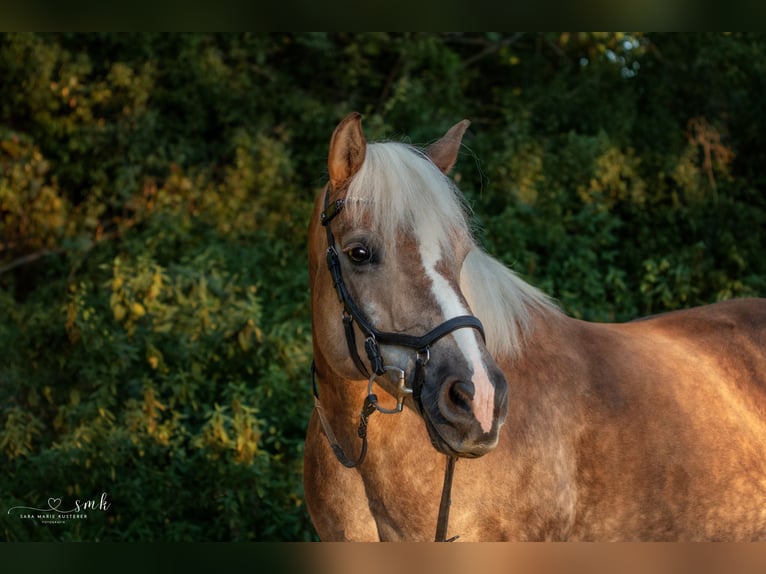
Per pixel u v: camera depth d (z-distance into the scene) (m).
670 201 5.81
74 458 3.81
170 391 4.28
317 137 5.85
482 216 5.25
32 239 5.58
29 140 5.61
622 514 2.24
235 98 5.83
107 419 3.98
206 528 3.97
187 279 4.31
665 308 5.32
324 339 2.05
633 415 2.27
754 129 6.06
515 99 6.07
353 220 1.90
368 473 2.18
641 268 5.43
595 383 2.29
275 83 6.00
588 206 5.34
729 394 2.46
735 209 5.66
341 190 1.98
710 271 5.32
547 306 2.42
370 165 1.91
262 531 3.96
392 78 6.19
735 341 2.62
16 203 5.45
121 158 5.68
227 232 5.29
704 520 2.30
